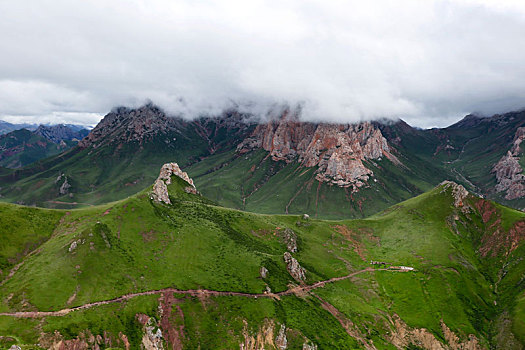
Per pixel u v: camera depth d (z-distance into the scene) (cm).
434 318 17125
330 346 13925
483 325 16775
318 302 16775
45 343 10288
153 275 14662
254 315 14075
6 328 10488
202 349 12350
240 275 16325
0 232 14525
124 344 11444
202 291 14525
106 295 12850
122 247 15488
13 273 13162
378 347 15075
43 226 16075
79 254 13975
